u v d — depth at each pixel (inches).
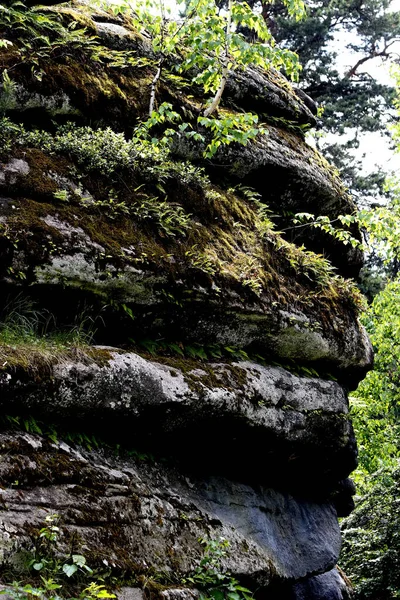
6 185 211.3
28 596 159.3
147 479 221.1
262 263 274.4
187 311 244.5
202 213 267.6
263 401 257.6
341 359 304.7
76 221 217.9
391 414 589.0
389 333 572.1
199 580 210.5
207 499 243.6
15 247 201.2
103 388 205.6
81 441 206.7
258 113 330.6
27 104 238.4
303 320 278.8
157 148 253.6
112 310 227.8
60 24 256.7
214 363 252.8
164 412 222.4
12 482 177.8
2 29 240.5
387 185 584.1
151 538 204.8
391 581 466.6
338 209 343.3
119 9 285.4
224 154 294.5
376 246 488.1
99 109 258.8
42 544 170.9
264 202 318.3
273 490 283.1
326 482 310.8
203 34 274.5
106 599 176.4
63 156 232.4
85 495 193.3
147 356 232.1
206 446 246.7
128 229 232.5
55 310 217.3
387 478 526.3
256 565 239.3
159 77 284.7
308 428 280.1
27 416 193.9
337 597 314.2
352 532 515.2
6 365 185.2
